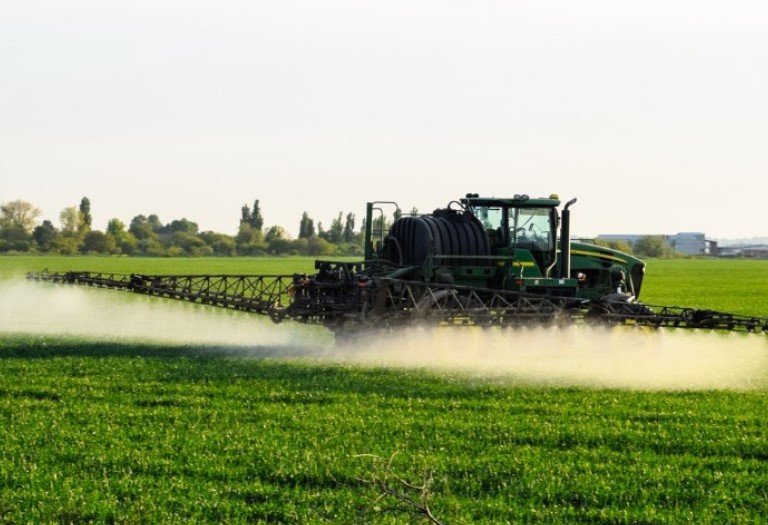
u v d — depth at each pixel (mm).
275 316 41281
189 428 25219
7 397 29547
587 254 45562
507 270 42312
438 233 41906
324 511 18906
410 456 22531
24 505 19016
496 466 21906
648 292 104875
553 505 19531
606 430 25719
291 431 25047
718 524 18656
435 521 14594
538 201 42688
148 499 19312
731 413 28703
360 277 40812
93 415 26797
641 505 19703
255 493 19828
